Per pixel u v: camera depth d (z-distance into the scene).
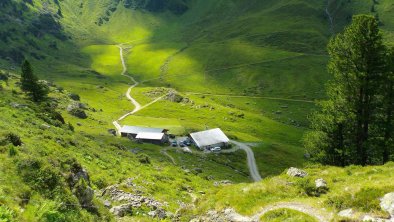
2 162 24.70
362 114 47.28
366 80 46.06
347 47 47.88
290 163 136.88
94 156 56.41
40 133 51.94
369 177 32.22
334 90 50.38
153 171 67.12
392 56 45.44
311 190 32.78
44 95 107.12
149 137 145.75
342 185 32.59
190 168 98.69
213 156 135.38
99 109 196.75
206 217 31.69
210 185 71.44
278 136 189.25
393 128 46.19
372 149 46.81
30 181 24.30
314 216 27.88
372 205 26.20
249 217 29.72
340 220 25.88
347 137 49.09
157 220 33.84
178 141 152.25
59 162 30.78
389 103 46.19
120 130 158.12
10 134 32.50
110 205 36.62
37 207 21.69
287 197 32.09
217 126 191.88
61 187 25.73
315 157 51.88
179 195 51.28
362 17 45.69
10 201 20.69
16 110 64.75
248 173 122.00
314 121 52.56
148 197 41.69
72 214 23.98
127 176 52.12
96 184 43.09
